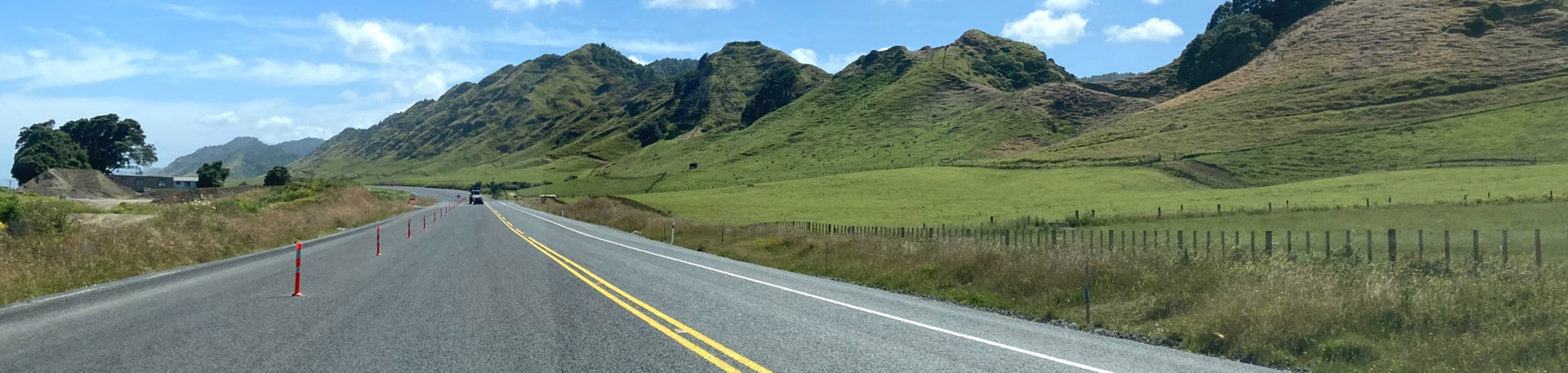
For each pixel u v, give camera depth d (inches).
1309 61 5999.0
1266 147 3597.4
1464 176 2202.3
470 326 376.2
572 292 518.0
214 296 485.7
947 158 5083.7
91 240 681.0
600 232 1492.4
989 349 344.8
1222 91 5812.0
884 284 647.8
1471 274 502.9
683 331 369.7
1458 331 366.6
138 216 1327.5
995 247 703.1
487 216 2171.5
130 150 6515.8
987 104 7298.2
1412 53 5570.9
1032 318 474.0
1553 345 331.6
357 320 392.8
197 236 827.4
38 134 5433.1
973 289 582.2
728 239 1187.3
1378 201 1793.8
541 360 303.4
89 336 344.2
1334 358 343.9
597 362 302.0
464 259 795.4
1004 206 2477.9
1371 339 364.5
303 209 1647.4
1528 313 372.5
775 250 992.9
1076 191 2896.2
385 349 319.6
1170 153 3767.2
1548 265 505.4
